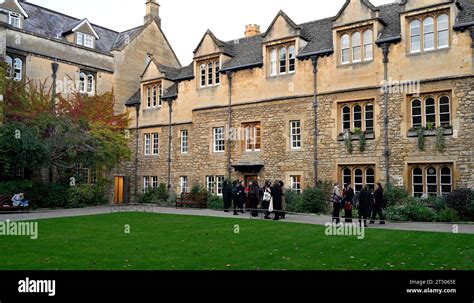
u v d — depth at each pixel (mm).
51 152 21156
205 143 23422
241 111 21984
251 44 23328
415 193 16797
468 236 10867
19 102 22125
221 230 12484
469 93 15664
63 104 23766
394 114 17234
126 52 28500
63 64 25125
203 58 23734
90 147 21859
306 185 19391
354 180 18188
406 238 10656
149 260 8234
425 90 16594
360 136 17828
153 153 26344
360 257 8461
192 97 24266
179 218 16172
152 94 26750
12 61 22953
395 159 17062
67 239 10820
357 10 18391
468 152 15531
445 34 16469
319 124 19172
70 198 22797
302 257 8492
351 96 18359
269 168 20672
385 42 17594
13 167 20016
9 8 23578
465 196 14703
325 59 19234
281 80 20594
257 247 9602
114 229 12828
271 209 15461
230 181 20344
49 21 27062
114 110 27375
